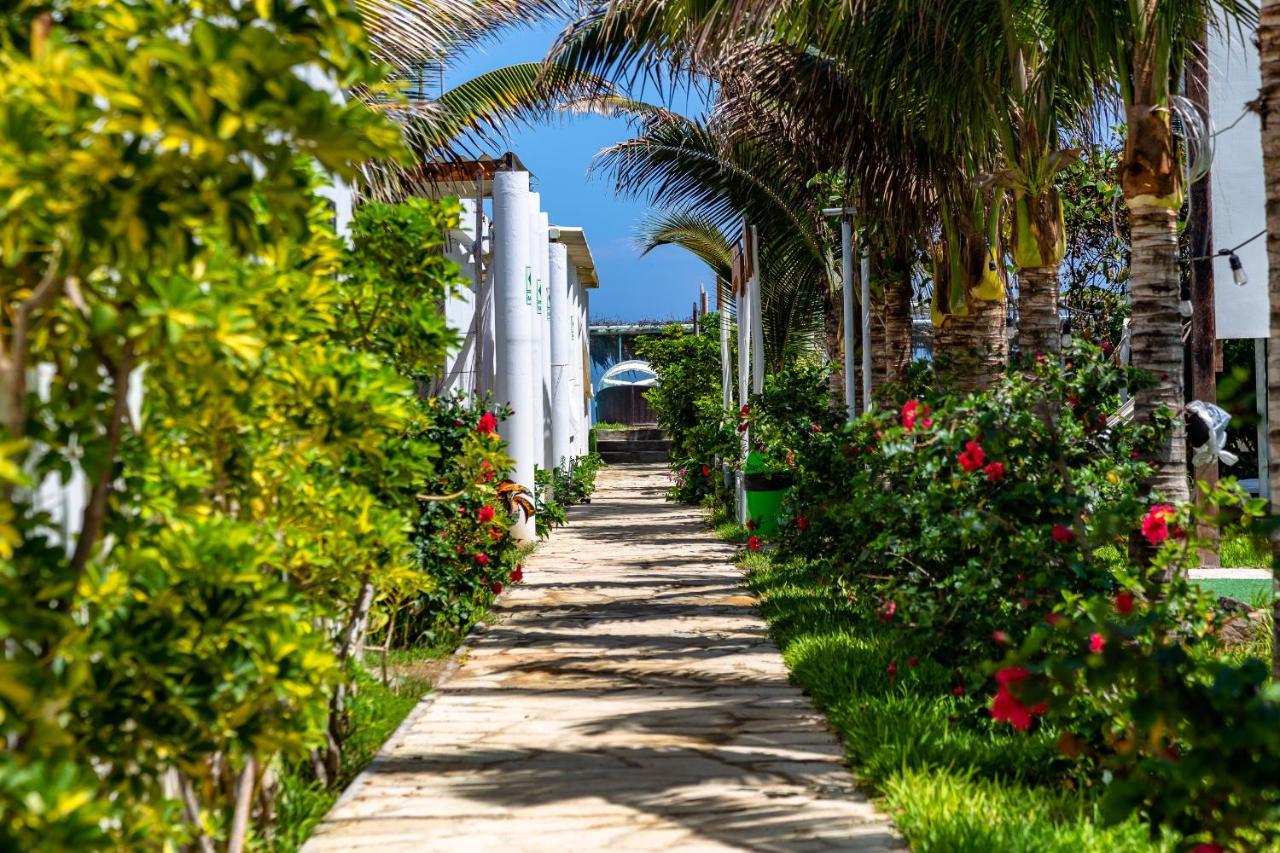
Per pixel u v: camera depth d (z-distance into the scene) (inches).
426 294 241.0
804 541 449.4
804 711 292.7
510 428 668.7
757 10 339.9
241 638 124.6
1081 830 188.9
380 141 100.4
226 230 98.1
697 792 227.5
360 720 270.5
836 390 668.7
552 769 245.4
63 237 94.7
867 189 470.0
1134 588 219.8
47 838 86.1
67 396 115.7
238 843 161.9
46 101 92.3
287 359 158.4
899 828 201.9
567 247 1082.1
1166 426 311.7
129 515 131.8
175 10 103.6
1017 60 363.3
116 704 115.7
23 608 97.7
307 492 176.9
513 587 531.5
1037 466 265.7
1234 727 115.8
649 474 1528.1
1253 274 511.5
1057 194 386.3
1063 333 710.5
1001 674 155.4
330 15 103.0
